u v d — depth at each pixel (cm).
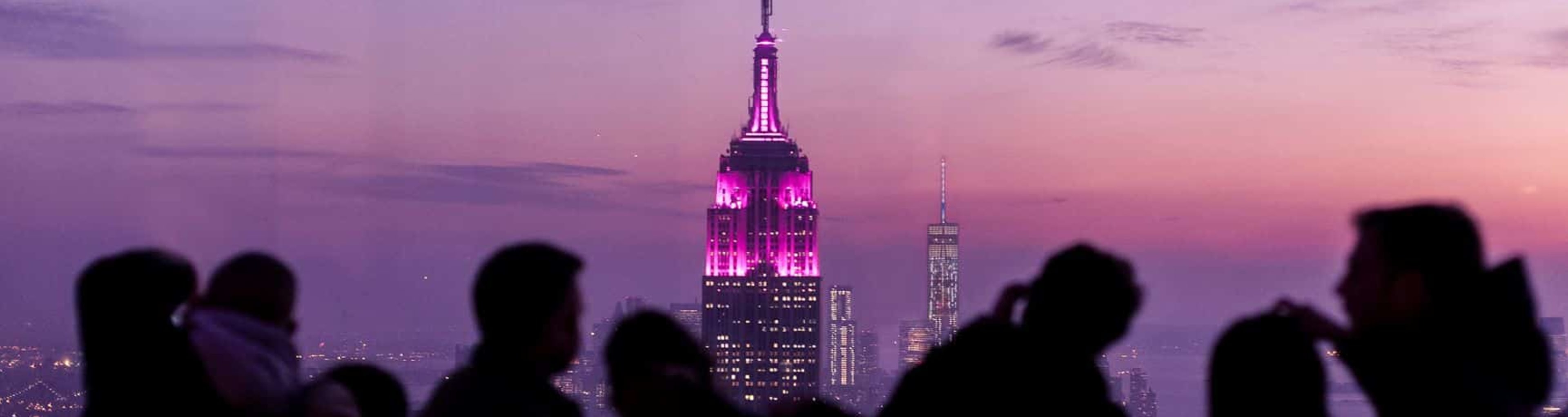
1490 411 578
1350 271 620
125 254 743
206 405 716
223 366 716
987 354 687
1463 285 589
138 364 717
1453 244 589
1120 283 683
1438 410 579
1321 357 612
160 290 730
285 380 736
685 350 699
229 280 747
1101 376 689
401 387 835
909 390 714
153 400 714
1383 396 594
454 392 650
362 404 805
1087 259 684
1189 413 2067
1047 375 674
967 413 681
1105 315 682
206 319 732
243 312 745
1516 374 597
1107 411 684
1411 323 593
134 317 721
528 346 650
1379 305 600
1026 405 672
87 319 730
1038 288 691
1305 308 645
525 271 646
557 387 671
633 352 687
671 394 663
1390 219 604
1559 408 637
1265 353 610
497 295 646
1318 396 606
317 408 711
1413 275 590
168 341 725
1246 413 611
